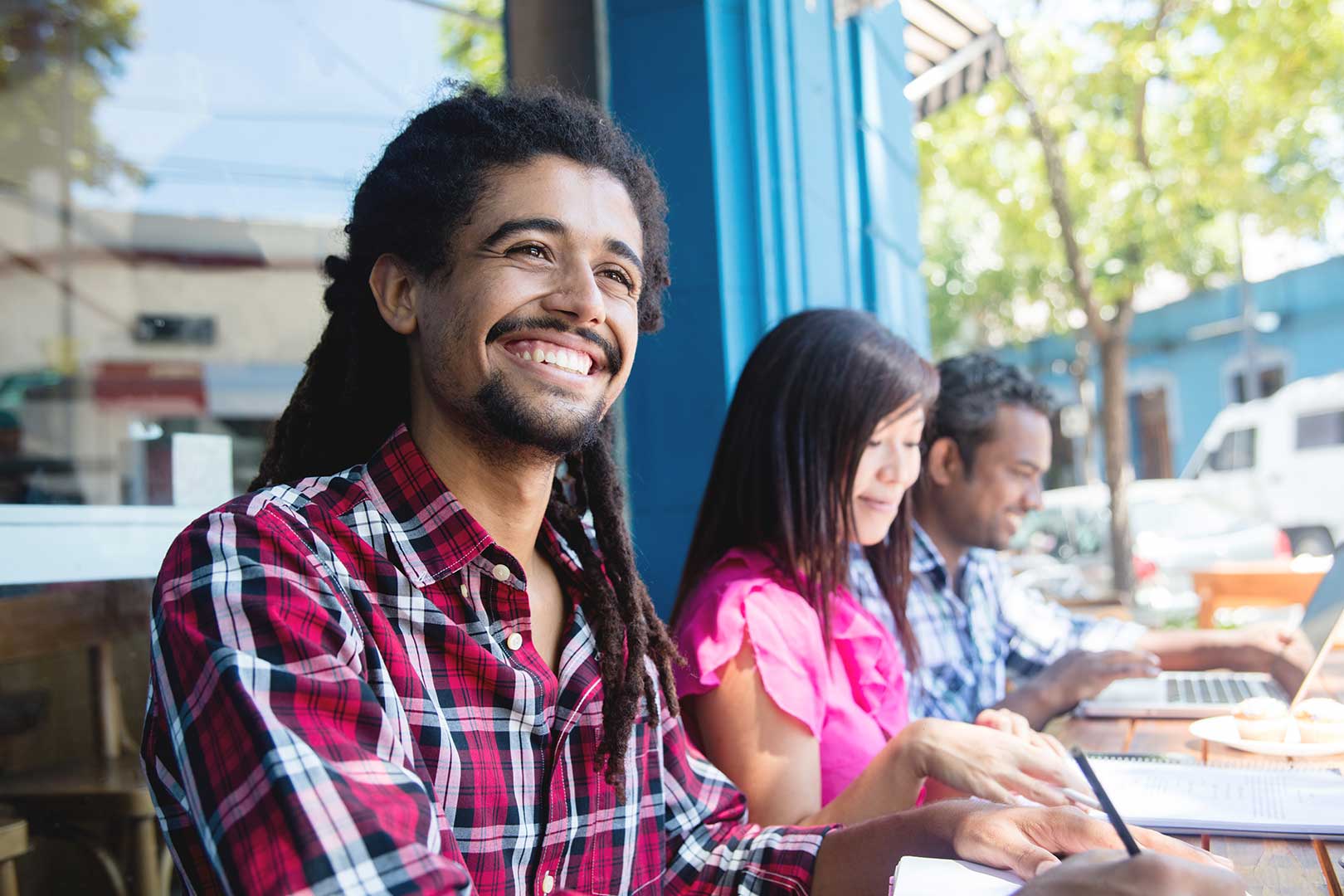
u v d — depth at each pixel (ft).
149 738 3.01
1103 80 31.55
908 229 16.85
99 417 11.00
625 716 3.65
